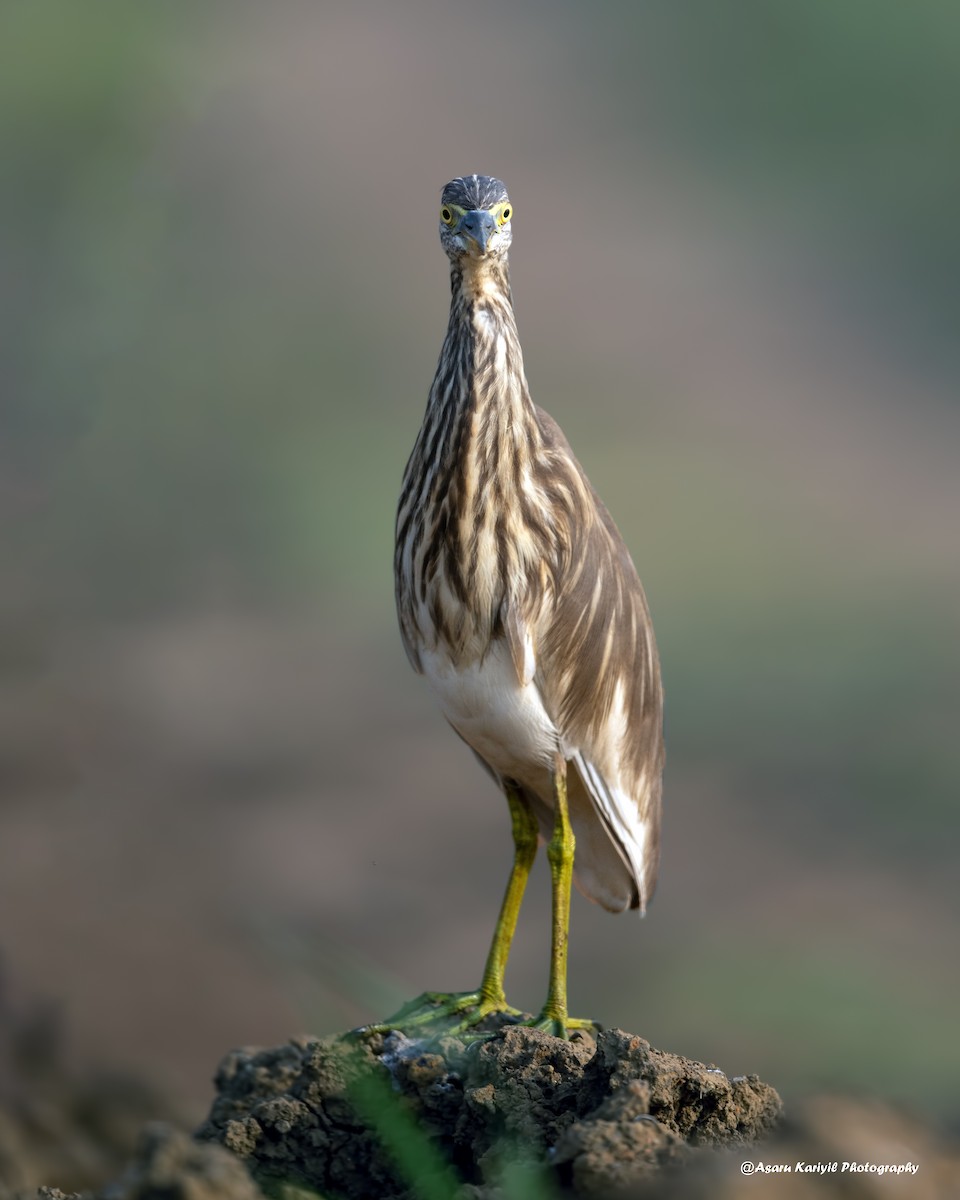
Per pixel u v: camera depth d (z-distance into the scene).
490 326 7.49
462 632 7.54
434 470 7.50
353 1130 6.44
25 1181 8.17
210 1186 5.09
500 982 7.62
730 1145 5.97
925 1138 6.27
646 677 8.15
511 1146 6.12
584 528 7.67
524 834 7.96
